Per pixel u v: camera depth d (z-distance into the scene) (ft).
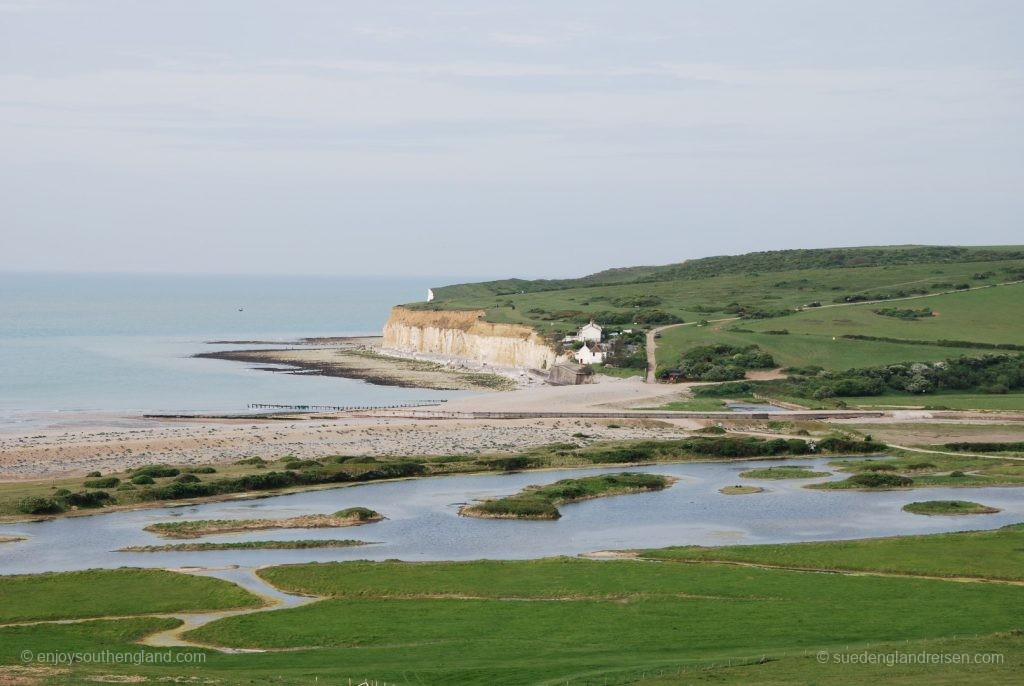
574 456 453.17
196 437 485.56
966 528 324.60
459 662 185.57
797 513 349.61
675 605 228.84
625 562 269.64
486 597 239.09
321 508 353.72
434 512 349.61
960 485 398.21
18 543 300.40
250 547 297.74
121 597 238.68
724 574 256.32
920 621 213.87
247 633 209.87
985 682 159.74
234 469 411.54
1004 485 397.60
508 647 198.18
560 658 188.24
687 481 413.59
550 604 230.89
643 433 522.88
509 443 487.20
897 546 285.02
